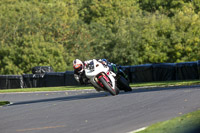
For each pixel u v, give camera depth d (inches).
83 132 741.9
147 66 3548.2
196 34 6250.0
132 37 6604.3
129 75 3676.2
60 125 842.8
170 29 6353.3
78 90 2898.6
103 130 746.8
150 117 850.8
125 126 769.6
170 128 698.8
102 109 1069.8
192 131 657.0
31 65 6914.4
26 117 1039.0
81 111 1066.1
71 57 7844.5
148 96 1328.7
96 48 7721.5
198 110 868.6
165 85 2301.9
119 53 6555.1
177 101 1086.4
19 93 3198.8
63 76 4202.8
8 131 822.5
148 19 6860.2
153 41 6363.2
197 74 3186.5
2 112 1266.0
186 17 6427.2
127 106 1087.6
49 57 6993.1
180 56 6245.1
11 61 7003.0
